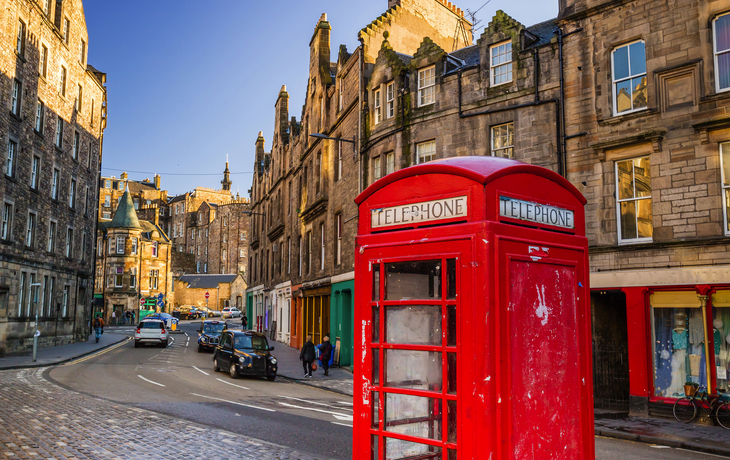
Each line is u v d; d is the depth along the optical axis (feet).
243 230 359.46
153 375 66.69
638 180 50.08
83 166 126.21
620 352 51.47
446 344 12.11
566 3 56.24
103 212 383.65
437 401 12.28
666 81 48.44
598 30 53.26
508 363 11.75
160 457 25.63
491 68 62.64
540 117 57.21
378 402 13.38
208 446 28.04
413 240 13.02
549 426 12.57
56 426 32.04
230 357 69.56
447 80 66.03
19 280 93.35
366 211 14.65
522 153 58.13
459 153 63.52
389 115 74.33
